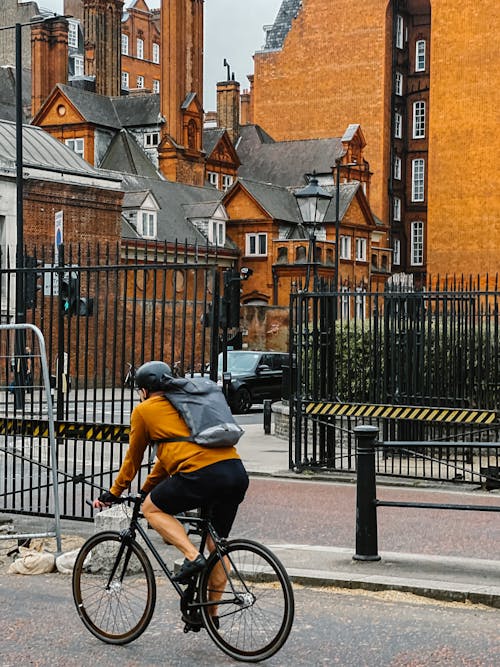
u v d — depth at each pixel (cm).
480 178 7256
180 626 830
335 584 938
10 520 1222
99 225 4466
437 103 7388
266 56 8825
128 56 11450
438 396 1712
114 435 1175
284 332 5925
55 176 4250
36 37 7550
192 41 7362
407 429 1773
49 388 1080
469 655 742
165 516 747
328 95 8588
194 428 736
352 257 7012
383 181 8444
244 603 727
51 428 1070
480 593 884
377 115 8431
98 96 7350
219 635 738
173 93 7194
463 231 7294
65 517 1214
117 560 782
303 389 2111
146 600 765
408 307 1759
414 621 832
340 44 8550
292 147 8069
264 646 721
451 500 1466
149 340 3014
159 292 4925
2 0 9600
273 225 6650
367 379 2097
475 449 1898
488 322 1717
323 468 1764
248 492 1556
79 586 793
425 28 8812
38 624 834
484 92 7256
